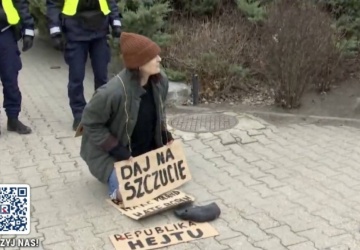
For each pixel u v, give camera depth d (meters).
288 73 7.83
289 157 6.31
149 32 8.77
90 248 4.45
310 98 8.38
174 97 8.38
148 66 4.96
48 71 10.87
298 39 7.69
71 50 7.00
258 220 4.84
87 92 9.04
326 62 8.22
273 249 4.37
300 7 7.87
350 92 8.52
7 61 6.86
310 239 4.51
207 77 8.66
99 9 6.96
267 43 7.95
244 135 7.03
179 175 5.46
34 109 8.21
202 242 4.52
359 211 4.97
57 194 5.40
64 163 6.14
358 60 9.19
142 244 4.49
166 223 4.84
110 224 4.82
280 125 7.50
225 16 9.68
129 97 4.98
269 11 8.37
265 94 8.68
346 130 7.31
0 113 7.78
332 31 8.20
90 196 5.36
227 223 4.81
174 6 10.03
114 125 5.12
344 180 5.65
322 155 6.36
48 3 6.93
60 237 4.62
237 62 8.84
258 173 5.87
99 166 5.22
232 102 8.49
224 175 5.84
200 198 5.30
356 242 4.45
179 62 8.77
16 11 6.75
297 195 5.32
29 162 6.18
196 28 9.50
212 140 6.88
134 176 5.14
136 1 9.01
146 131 5.34
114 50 8.80
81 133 5.34
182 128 7.30
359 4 9.21
